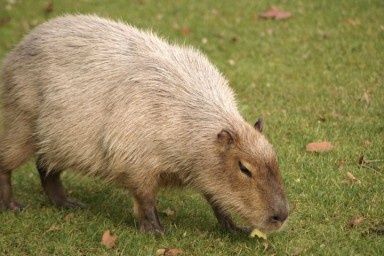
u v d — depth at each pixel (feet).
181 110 24.02
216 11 48.67
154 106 24.08
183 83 24.57
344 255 22.49
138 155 24.11
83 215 27.02
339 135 31.58
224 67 40.55
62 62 25.46
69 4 51.37
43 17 49.70
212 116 23.89
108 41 25.62
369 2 47.65
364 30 43.45
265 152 22.59
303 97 36.06
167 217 26.68
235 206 22.90
